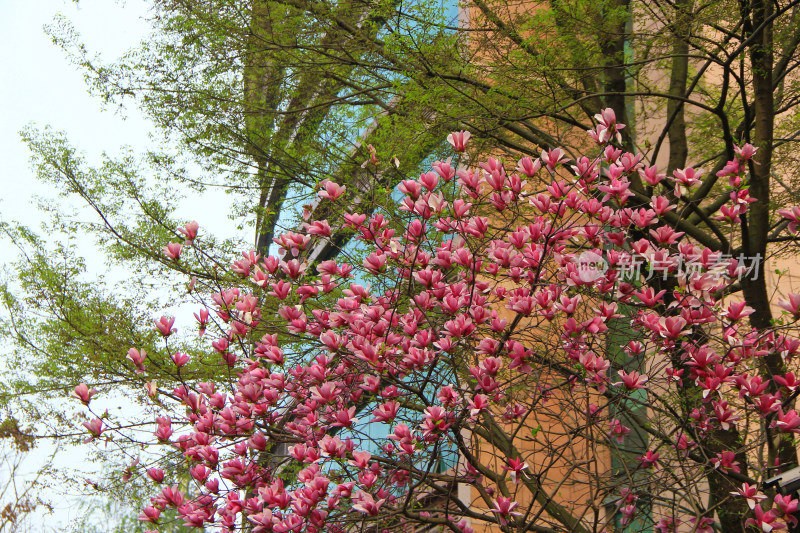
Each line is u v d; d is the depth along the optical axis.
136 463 5.98
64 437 7.27
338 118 8.45
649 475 5.13
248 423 5.20
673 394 5.48
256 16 7.88
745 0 5.77
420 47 7.02
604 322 4.50
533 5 8.54
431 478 5.21
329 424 5.40
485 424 5.02
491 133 6.98
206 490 5.22
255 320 5.59
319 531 4.37
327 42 7.98
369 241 5.18
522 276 4.81
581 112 8.08
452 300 4.48
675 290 4.46
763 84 6.00
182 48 8.13
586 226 4.60
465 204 4.68
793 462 5.14
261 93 8.52
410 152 6.95
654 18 6.98
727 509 5.39
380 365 4.62
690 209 6.42
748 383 4.43
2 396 7.33
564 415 5.51
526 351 4.50
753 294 5.59
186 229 6.30
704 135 8.09
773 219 7.00
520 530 4.57
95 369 7.41
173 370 7.30
